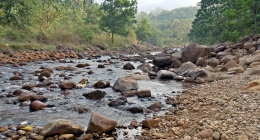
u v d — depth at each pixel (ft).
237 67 30.53
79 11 142.00
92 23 144.77
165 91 23.80
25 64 42.60
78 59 58.03
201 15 163.22
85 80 26.48
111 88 24.99
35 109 17.13
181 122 13.88
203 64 38.55
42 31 79.41
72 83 24.41
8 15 70.18
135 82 24.84
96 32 131.03
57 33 87.20
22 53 54.34
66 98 20.51
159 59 42.68
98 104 19.04
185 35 287.28
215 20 103.19
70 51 71.26
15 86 24.43
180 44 268.82
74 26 105.70
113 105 18.63
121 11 121.08
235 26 78.18
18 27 72.74
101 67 42.06
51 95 21.29
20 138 12.11
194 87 24.90
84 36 100.94
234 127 12.19
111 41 126.00
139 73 33.27
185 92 22.70
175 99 20.16
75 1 166.09
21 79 28.17
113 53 89.10
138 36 198.18
